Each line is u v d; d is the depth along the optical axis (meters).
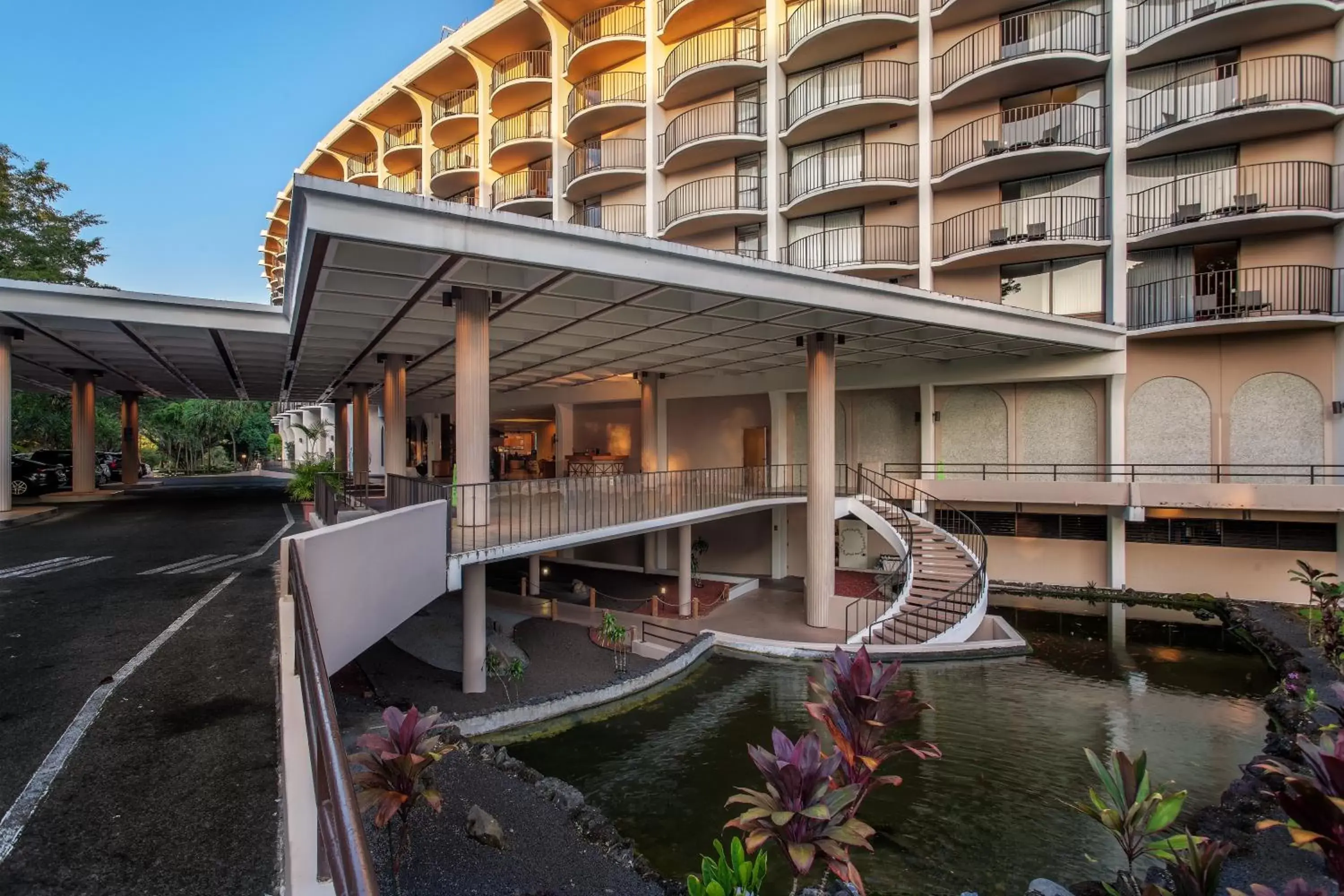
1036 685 11.46
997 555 18.53
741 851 4.21
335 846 1.53
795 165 20.22
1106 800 7.71
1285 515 15.32
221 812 3.10
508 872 5.38
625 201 23.59
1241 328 15.16
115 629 5.75
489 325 10.97
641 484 14.76
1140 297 16.44
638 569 21.95
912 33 18.53
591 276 9.05
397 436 15.05
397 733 3.89
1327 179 14.87
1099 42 16.67
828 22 18.61
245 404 59.84
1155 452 16.36
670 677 11.84
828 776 3.26
